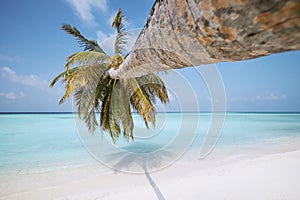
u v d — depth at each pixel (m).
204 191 4.73
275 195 4.41
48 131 18.64
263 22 0.52
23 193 4.95
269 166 6.43
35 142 12.84
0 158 8.78
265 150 10.05
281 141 13.16
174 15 0.92
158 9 1.09
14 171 6.78
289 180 5.16
